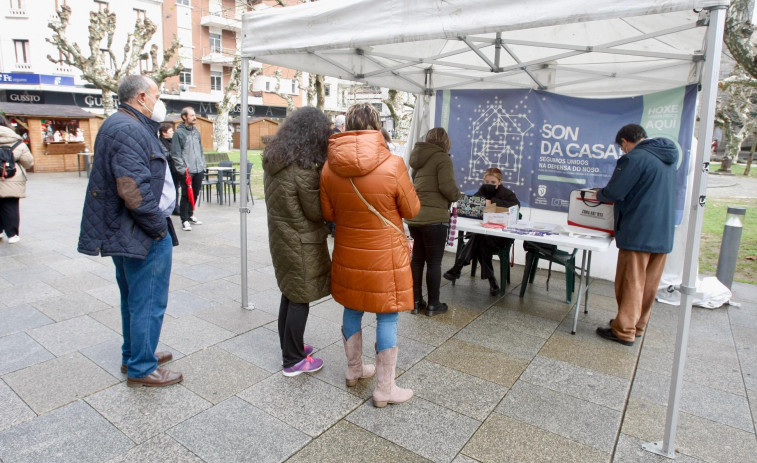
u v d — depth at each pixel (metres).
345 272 2.52
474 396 2.79
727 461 2.29
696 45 3.85
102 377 2.83
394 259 2.45
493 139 5.57
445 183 3.75
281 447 2.26
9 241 6.05
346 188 2.38
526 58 4.84
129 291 2.61
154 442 2.26
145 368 2.70
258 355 3.19
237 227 7.61
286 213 2.58
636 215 3.40
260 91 36.34
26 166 5.98
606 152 4.98
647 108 4.68
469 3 2.46
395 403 2.66
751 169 26.67
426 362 3.20
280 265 2.68
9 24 24.59
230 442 2.28
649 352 3.48
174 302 4.16
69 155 15.56
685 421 2.62
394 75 5.30
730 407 2.77
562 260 4.36
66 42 14.73
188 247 6.24
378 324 2.59
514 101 5.39
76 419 2.42
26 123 15.00
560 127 5.18
